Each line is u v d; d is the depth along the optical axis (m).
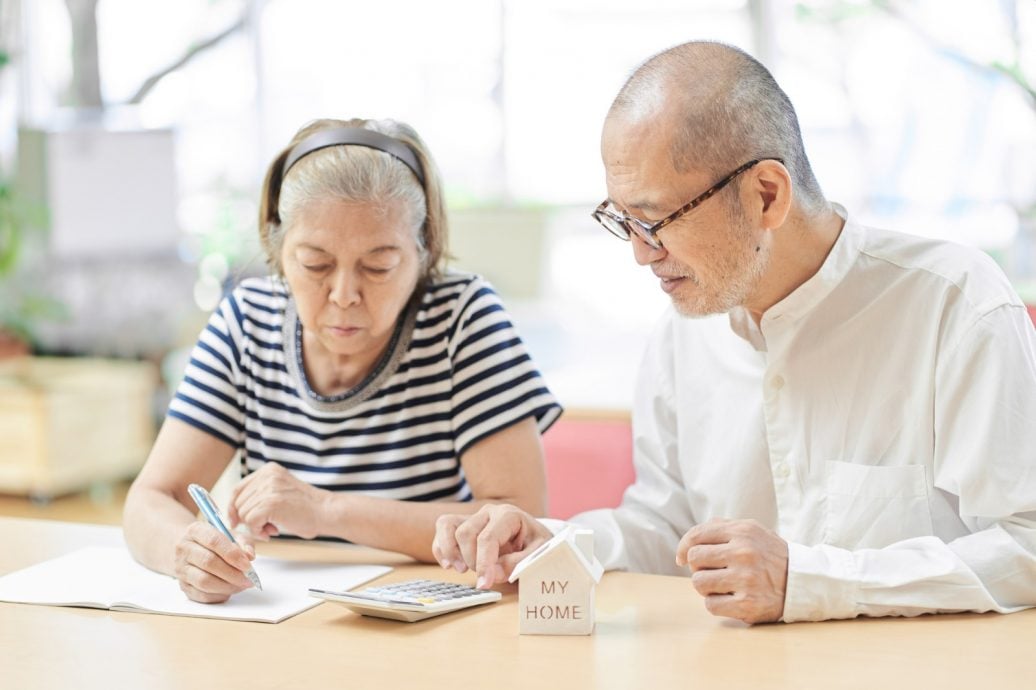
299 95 6.03
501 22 6.02
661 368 1.63
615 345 5.05
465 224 5.63
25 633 1.17
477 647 1.11
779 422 1.46
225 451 1.61
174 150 4.91
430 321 1.58
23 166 4.81
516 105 6.07
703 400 1.57
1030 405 1.29
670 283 1.31
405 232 1.44
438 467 1.57
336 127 1.50
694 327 1.59
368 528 1.41
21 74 5.49
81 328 4.75
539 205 5.93
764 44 5.56
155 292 4.80
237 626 1.18
